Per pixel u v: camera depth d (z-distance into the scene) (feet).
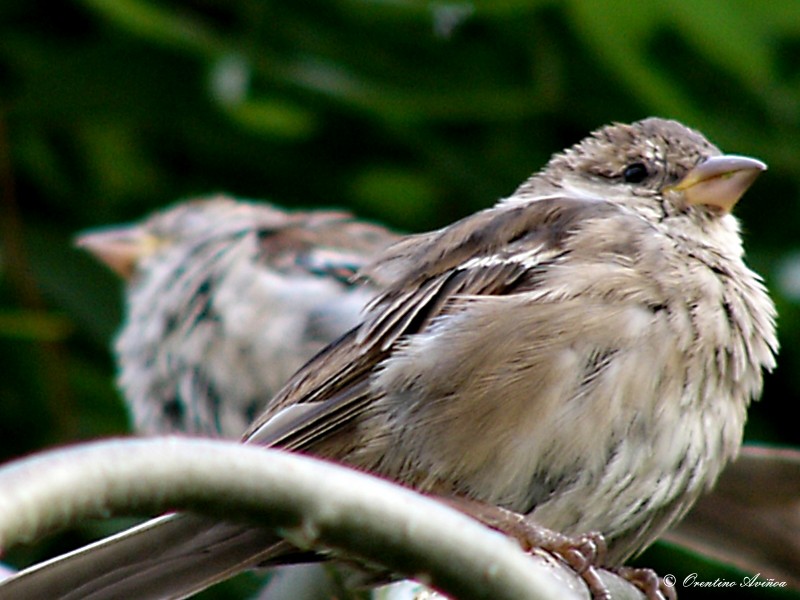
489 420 24.98
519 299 25.52
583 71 38.06
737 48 36.17
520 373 24.98
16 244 40.34
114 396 41.47
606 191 29.43
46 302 41.09
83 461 15.34
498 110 38.60
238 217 40.42
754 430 37.81
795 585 29.37
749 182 28.55
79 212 41.81
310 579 29.35
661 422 24.86
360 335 26.30
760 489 28.84
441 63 38.58
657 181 29.07
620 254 26.05
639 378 24.84
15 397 39.75
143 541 22.33
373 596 26.27
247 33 38.22
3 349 39.58
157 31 37.86
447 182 40.09
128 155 41.34
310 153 41.27
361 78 38.45
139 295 40.55
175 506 15.81
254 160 41.68
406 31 38.65
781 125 37.32
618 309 25.16
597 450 24.72
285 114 39.22
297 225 39.65
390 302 26.58
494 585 16.48
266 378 37.88
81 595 21.83
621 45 36.19
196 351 38.93
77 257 41.19
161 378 39.73
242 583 37.83
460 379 25.23
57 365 39.88
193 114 40.06
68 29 40.42
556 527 25.12
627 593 23.77
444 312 26.37
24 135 40.81
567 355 24.93
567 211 27.07
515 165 39.32
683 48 36.78
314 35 38.50
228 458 15.97
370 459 25.66
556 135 39.37
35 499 14.93
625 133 29.91
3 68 40.06
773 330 26.86
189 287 39.34
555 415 24.79
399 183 40.60
